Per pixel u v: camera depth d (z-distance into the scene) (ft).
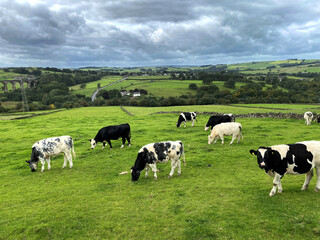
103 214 28.76
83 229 25.91
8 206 32.58
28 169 50.29
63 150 47.98
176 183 37.11
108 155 58.29
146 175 40.98
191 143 66.28
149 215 27.84
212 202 29.73
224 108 178.81
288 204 27.40
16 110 284.20
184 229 24.48
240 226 24.21
